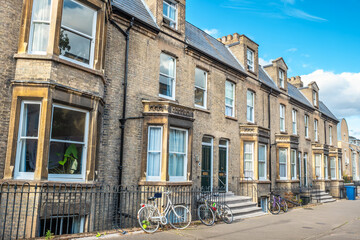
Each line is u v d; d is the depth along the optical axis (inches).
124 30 447.5
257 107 740.7
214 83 610.5
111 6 418.6
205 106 589.0
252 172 657.6
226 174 615.2
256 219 506.0
